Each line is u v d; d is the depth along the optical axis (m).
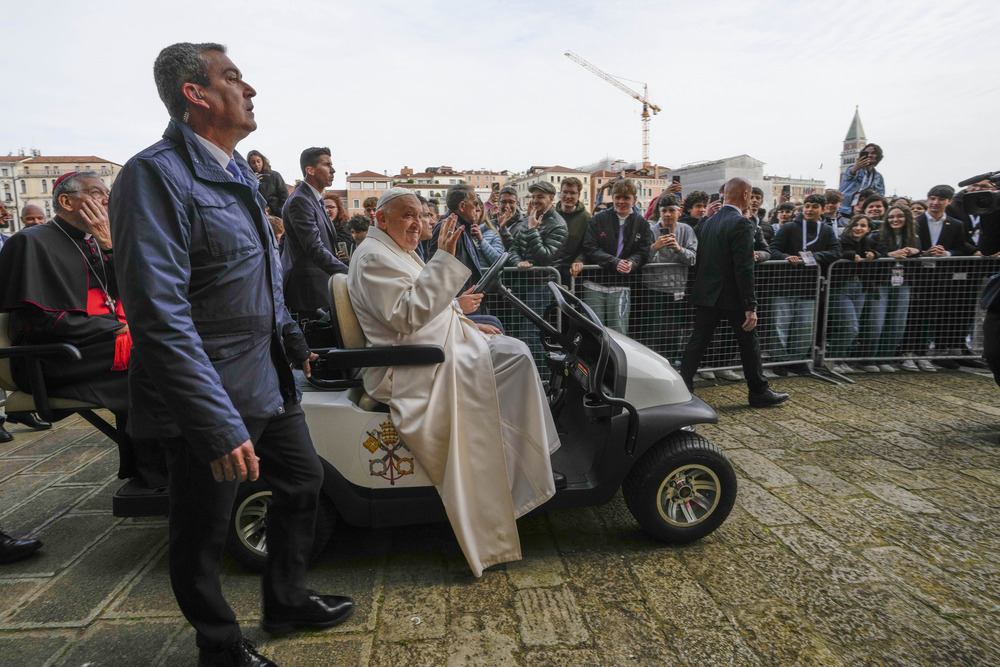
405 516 2.34
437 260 2.12
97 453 3.73
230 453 1.41
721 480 2.51
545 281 4.89
